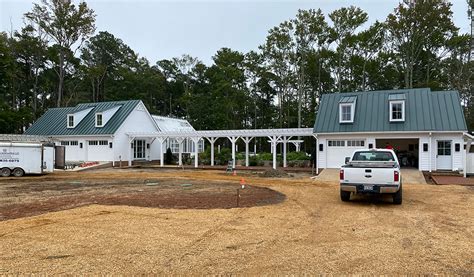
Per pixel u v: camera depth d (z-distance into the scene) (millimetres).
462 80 42875
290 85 51062
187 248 6082
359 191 10703
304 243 6426
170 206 10172
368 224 8023
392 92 24234
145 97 61062
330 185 16219
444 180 17719
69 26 45062
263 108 59312
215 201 11086
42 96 53031
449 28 39031
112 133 30406
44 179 19547
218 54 58062
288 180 18719
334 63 46500
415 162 24703
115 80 62219
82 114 33500
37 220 8250
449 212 9492
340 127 23078
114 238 6703
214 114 53531
